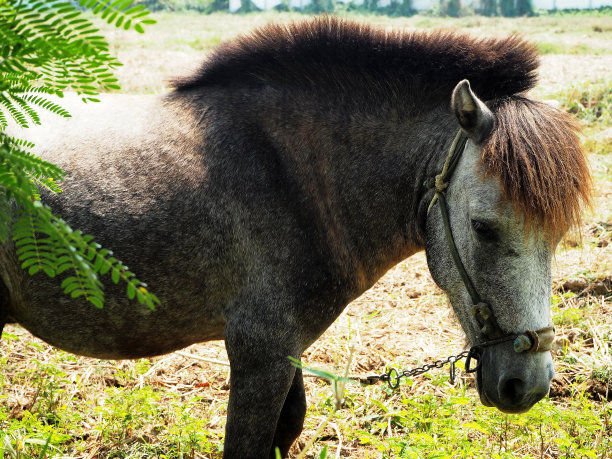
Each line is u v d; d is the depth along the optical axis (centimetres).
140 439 347
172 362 444
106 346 286
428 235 274
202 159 277
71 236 135
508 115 244
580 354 438
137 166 273
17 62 137
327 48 286
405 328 493
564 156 237
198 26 2473
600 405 387
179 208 271
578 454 314
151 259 269
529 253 237
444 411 346
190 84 300
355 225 287
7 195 142
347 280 286
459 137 260
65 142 274
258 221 272
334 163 284
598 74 1230
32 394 379
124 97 303
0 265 270
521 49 283
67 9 124
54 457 301
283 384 274
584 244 584
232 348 277
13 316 289
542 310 240
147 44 1673
